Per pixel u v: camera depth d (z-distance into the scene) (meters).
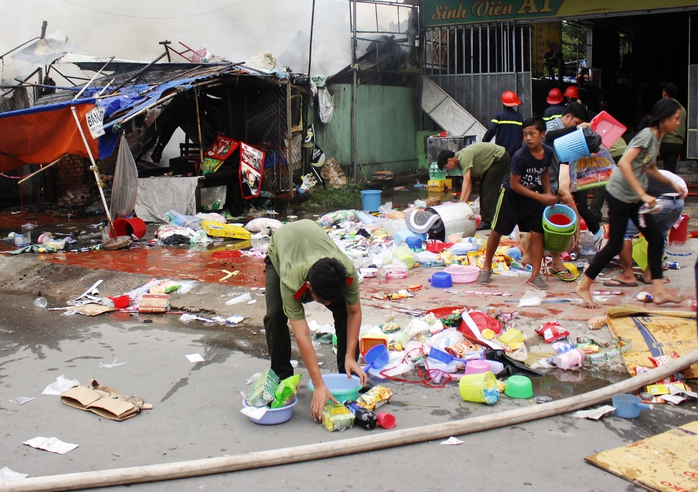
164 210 10.97
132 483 3.25
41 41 13.34
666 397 4.05
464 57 15.86
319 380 3.78
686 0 13.42
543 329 4.97
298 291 3.59
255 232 10.05
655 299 5.38
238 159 12.00
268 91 12.97
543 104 16.53
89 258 8.34
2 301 6.97
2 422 4.00
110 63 12.88
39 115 9.54
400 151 16.58
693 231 8.22
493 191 8.33
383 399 4.12
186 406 4.21
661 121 4.98
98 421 4.01
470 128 15.62
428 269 7.21
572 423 3.79
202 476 3.32
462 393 4.18
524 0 14.78
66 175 13.40
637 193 5.01
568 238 6.00
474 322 5.08
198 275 7.34
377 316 5.66
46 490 3.14
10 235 9.91
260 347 5.34
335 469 3.35
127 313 6.41
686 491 3.00
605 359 4.59
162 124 12.98
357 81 14.95
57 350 5.35
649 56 20.75
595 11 14.22
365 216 9.97
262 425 3.91
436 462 3.39
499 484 3.17
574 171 6.43
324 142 14.47
